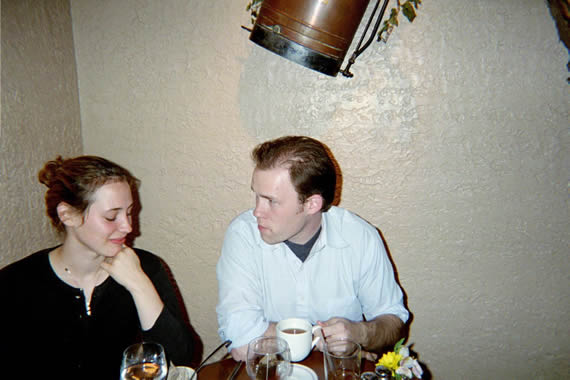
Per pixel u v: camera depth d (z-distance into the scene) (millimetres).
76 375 1134
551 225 1699
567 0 1382
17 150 1467
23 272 1119
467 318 1810
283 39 1323
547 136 1644
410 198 1749
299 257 1372
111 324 1193
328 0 1269
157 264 1307
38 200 1573
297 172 1153
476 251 1755
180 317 1294
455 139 1689
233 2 1721
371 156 1741
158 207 1901
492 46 1618
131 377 887
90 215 1082
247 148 1806
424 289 1810
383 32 1651
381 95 1698
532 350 1796
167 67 1797
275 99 1758
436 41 1641
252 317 1211
